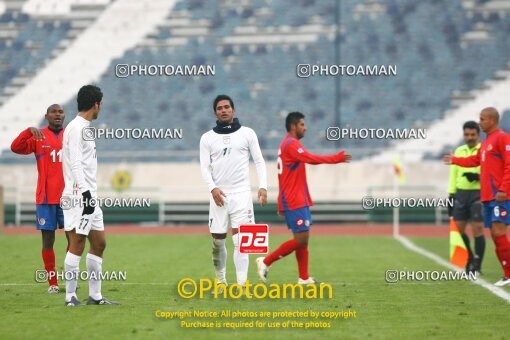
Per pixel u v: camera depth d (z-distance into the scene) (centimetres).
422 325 2789
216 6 11581
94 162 3152
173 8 11562
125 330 2669
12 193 9594
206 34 11394
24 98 11025
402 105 10731
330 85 10906
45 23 11594
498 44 11194
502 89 10844
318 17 11381
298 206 3831
